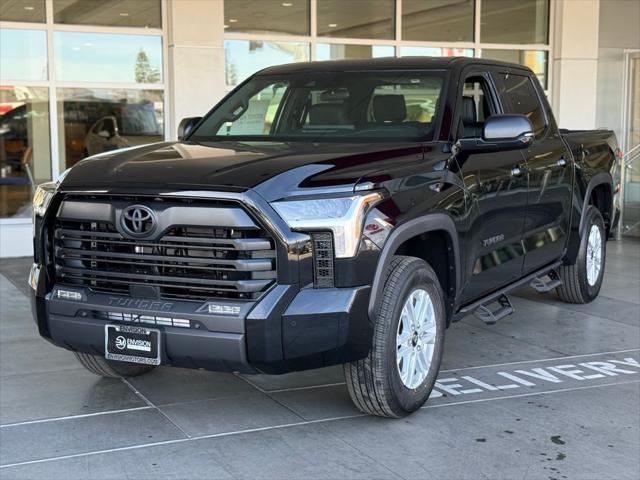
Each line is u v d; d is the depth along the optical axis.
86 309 4.07
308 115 5.11
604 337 6.13
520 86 6.02
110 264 4.04
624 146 12.70
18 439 4.12
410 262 4.25
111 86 10.02
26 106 9.71
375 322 3.94
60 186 4.10
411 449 3.98
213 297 3.81
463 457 3.88
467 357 5.59
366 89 5.11
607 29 12.72
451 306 4.70
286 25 10.71
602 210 7.45
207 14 10.03
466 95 5.30
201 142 4.95
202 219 3.75
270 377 5.13
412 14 11.36
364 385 4.14
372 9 11.14
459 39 11.68
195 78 10.05
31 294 4.32
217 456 3.90
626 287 8.08
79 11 9.80
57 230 4.15
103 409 4.56
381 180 3.99
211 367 3.88
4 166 9.68
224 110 5.47
